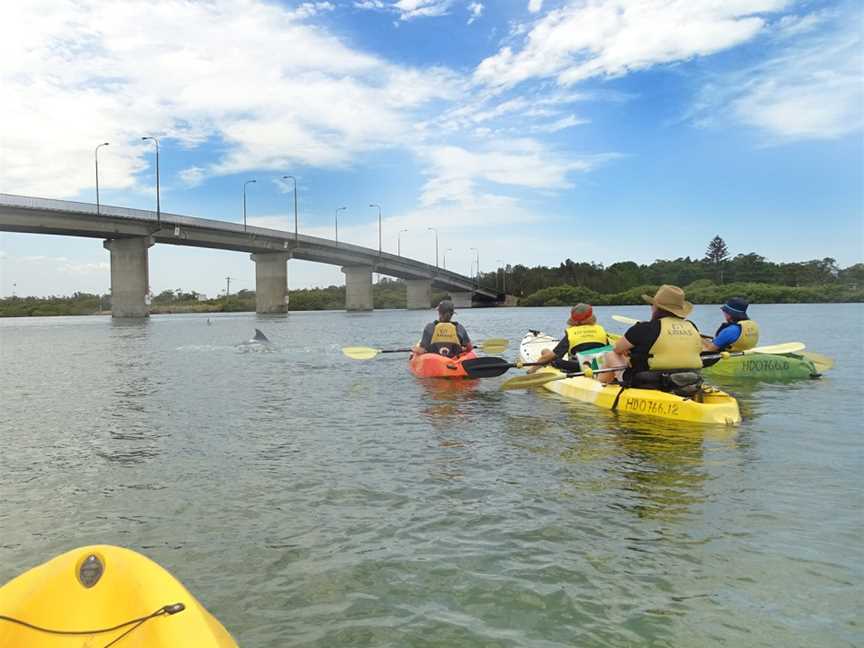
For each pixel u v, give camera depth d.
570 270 129.12
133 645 2.31
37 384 11.46
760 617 2.88
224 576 3.45
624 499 4.50
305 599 3.18
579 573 3.38
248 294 127.88
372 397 9.44
